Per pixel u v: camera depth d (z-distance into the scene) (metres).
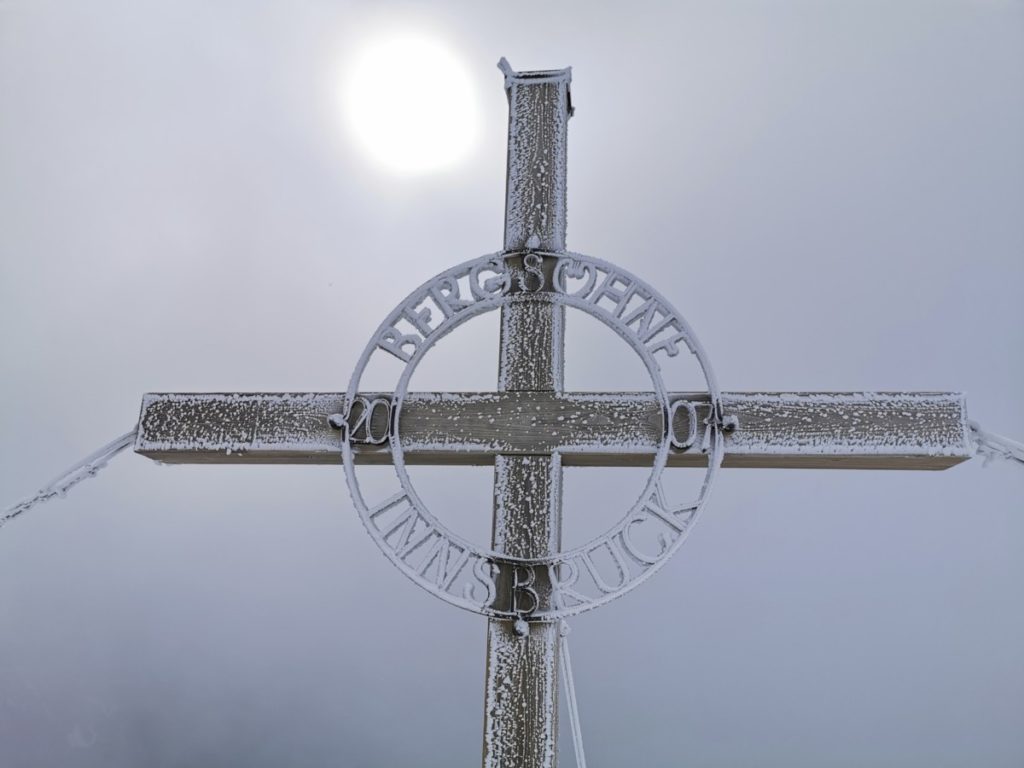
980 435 1.82
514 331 1.96
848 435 1.83
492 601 1.77
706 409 1.85
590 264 1.95
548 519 1.84
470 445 1.91
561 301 1.94
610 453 1.88
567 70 2.13
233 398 2.02
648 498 1.79
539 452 1.89
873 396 1.84
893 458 1.83
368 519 1.85
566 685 2.22
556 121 2.09
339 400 1.98
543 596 1.76
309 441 1.96
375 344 1.98
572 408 1.90
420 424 1.93
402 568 1.80
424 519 1.84
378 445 1.93
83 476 2.03
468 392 1.94
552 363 1.93
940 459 1.83
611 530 1.78
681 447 1.84
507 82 2.14
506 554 1.83
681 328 1.89
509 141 2.10
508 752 1.74
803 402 1.86
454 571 1.80
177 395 2.04
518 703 1.75
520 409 1.92
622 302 1.92
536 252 1.96
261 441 1.98
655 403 1.88
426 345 1.96
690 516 1.77
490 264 1.99
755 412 1.86
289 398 2.00
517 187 2.06
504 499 1.87
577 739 2.17
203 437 2.00
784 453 1.83
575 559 1.77
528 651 1.76
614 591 1.73
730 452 1.84
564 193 2.06
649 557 1.75
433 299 1.99
